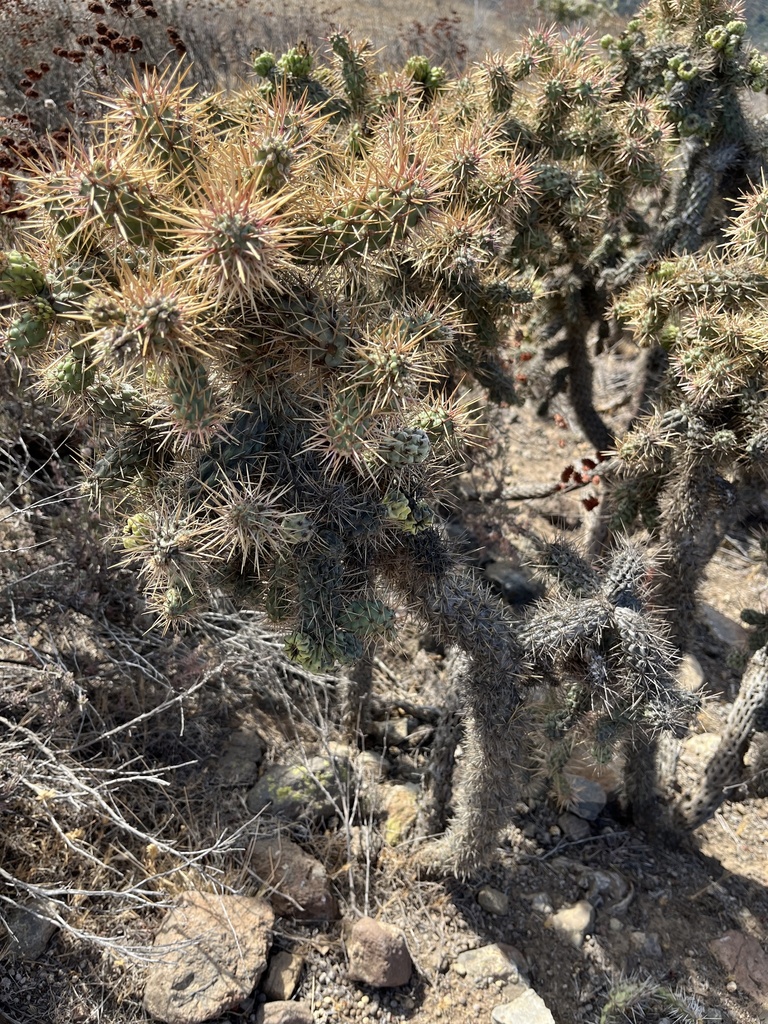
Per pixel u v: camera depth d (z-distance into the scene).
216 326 1.47
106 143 1.45
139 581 2.88
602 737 2.11
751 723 2.76
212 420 1.50
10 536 2.94
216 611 2.97
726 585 4.34
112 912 2.34
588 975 2.59
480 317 2.67
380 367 1.52
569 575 2.21
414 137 2.17
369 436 1.57
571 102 2.98
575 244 3.26
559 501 4.48
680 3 3.20
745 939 2.75
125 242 1.54
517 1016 2.38
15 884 2.19
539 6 7.66
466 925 2.62
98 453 2.25
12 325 1.54
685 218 3.19
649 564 2.21
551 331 3.74
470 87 3.19
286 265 1.42
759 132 3.28
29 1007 2.14
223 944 2.28
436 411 1.91
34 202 1.46
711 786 2.88
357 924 2.44
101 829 2.52
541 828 2.99
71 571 2.85
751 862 3.08
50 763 2.37
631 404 4.34
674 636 2.75
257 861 2.56
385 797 2.88
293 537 1.59
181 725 2.78
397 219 1.57
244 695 3.08
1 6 4.32
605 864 2.92
